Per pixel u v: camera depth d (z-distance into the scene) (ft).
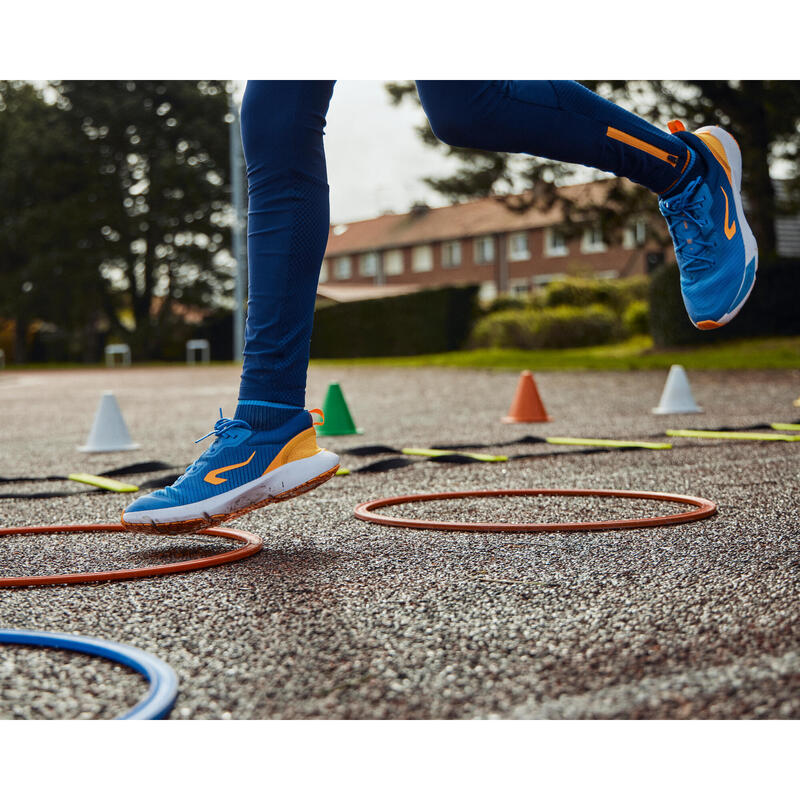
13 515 11.74
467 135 7.97
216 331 133.08
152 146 131.54
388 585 7.43
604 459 15.88
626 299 87.51
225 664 5.70
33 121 130.52
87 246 130.82
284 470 8.66
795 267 61.82
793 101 60.70
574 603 6.74
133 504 8.68
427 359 76.38
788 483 12.28
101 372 89.25
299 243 8.32
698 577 7.34
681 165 8.73
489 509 11.05
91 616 6.79
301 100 8.03
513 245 154.20
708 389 34.76
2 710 5.13
